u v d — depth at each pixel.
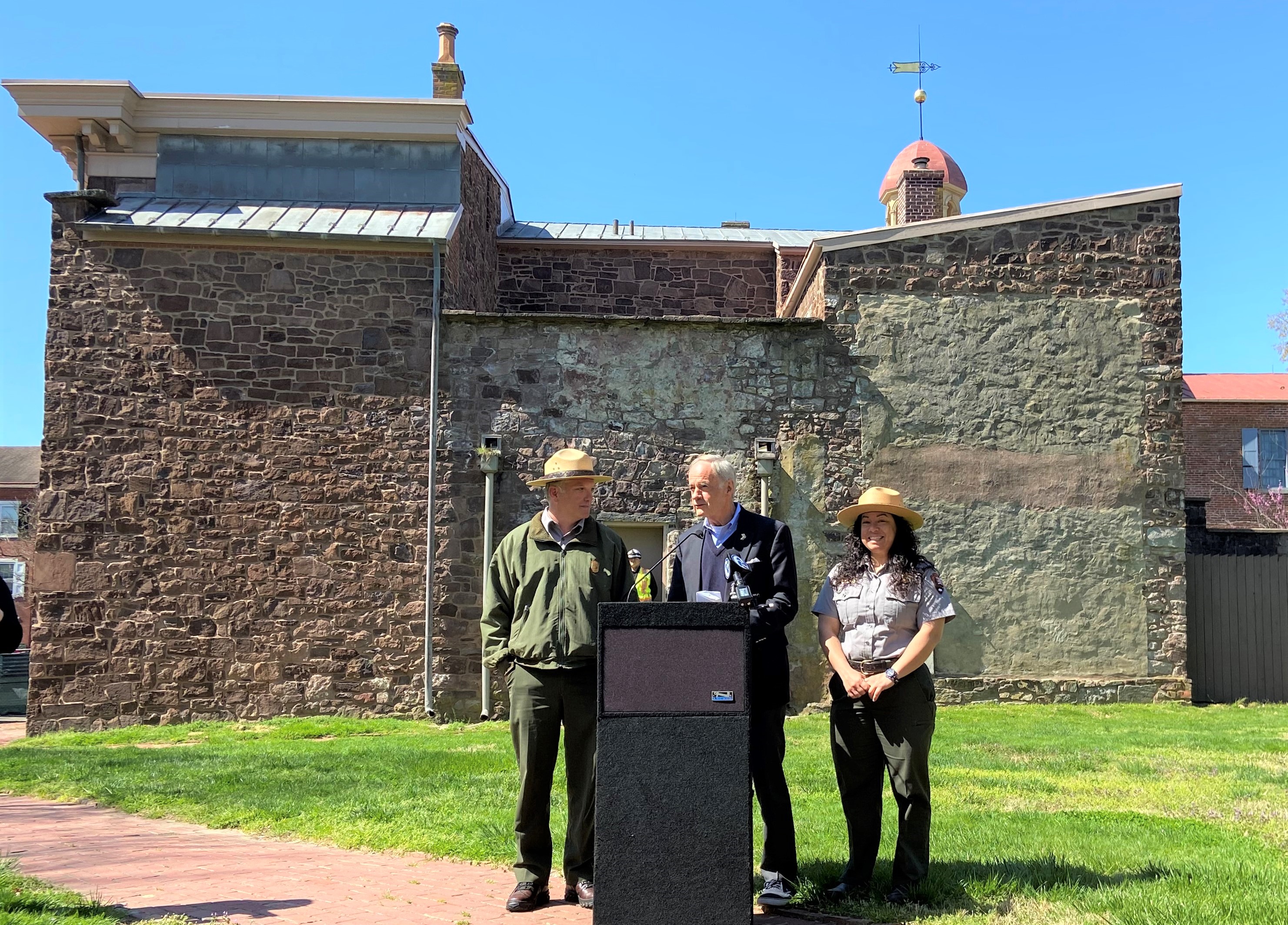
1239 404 26.91
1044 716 12.30
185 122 14.71
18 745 11.42
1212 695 14.35
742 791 4.01
